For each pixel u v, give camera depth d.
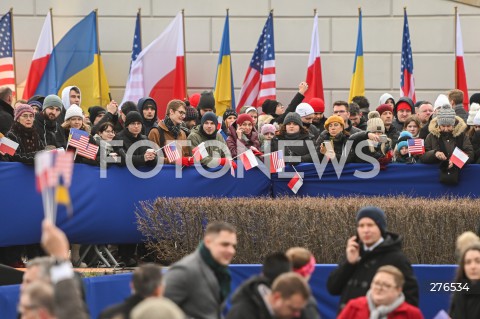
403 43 44.50
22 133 31.08
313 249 29.34
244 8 46.88
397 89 46.75
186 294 19.94
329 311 25.91
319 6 46.91
